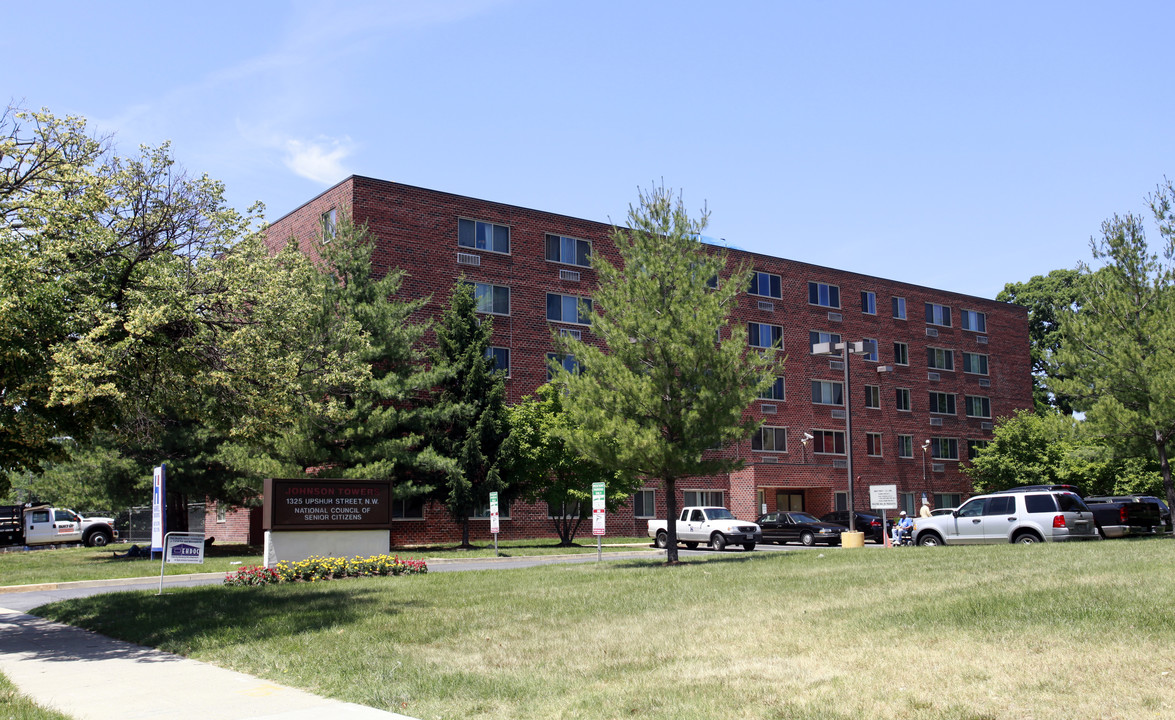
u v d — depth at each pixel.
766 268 50.88
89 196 12.84
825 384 52.25
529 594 15.67
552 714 7.64
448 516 38.50
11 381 12.58
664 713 7.43
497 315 40.78
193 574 23.66
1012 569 15.82
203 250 14.61
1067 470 48.09
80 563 28.19
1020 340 62.75
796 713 7.18
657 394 22.34
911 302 57.31
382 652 10.57
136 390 13.82
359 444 31.11
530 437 35.38
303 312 15.84
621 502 37.41
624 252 24.09
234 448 29.77
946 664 8.49
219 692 9.05
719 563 21.84
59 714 7.97
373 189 37.59
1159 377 26.03
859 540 30.30
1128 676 7.58
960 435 58.03
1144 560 15.84
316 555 21.44
